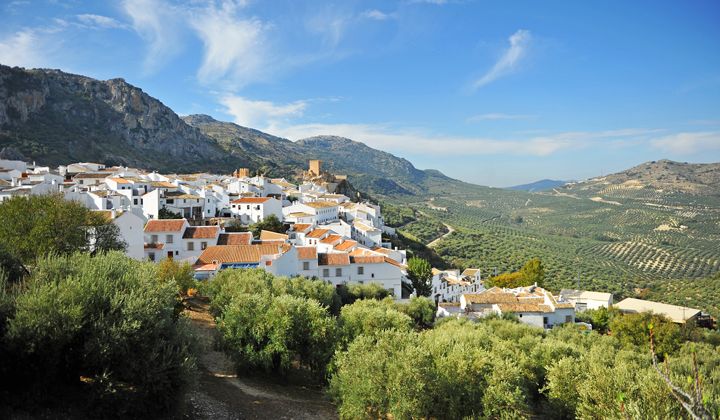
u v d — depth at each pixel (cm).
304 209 12562
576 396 3372
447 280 11012
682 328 6788
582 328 6719
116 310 2388
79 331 2252
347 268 7856
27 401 2106
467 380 3306
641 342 5862
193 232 7506
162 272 5041
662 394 2525
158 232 7262
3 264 3453
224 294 4728
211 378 3459
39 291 2300
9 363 2128
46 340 2125
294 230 10469
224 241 7569
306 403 3397
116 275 2755
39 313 2153
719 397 2245
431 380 3044
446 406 3097
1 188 9500
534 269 12038
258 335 3697
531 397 3859
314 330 3862
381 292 7600
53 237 4516
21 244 4306
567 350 4316
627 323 6150
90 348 2181
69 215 4775
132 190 9975
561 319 6938
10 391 2142
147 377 2272
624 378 2972
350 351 3344
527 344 4678
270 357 3647
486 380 3325
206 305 5366
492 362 3434
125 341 2252
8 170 11888
